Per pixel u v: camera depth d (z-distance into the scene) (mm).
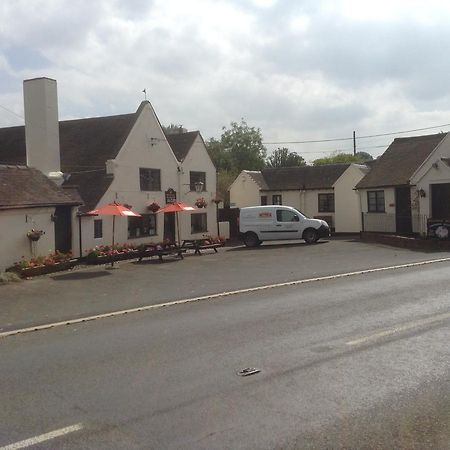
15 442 4836
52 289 15461
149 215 30031
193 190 33625
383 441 4680
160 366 7012
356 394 5770
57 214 23562
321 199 43906
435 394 5719
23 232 19938
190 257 24125
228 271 18344
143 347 8062
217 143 70875
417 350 7375
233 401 5660
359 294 12180
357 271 16594
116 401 5773
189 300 12445
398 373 6426
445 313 9750
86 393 6066
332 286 13641
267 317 9961
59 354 7883
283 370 6656
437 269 16453
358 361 6941
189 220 33312
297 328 8945
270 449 4566
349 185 41594
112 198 27109
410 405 5438
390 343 7770
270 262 20719
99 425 5156
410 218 30234
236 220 38250
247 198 46125
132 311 11383
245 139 69688
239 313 10484
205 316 10344
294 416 5230
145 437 4863
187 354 7555
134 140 28891
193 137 34188
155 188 30609
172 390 6059
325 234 30297
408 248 24641
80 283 16531
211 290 13961
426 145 31750
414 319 9328
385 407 5398
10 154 30453
